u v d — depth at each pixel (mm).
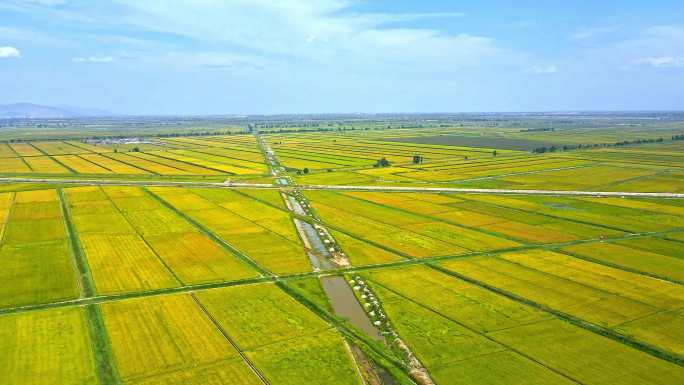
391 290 72750
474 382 49594
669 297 70375
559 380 49969
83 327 59438
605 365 52688
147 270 79125
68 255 85812
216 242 95000
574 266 82938
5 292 69562
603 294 71375
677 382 49750
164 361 52344
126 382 48469
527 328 60875
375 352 55094
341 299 70000
